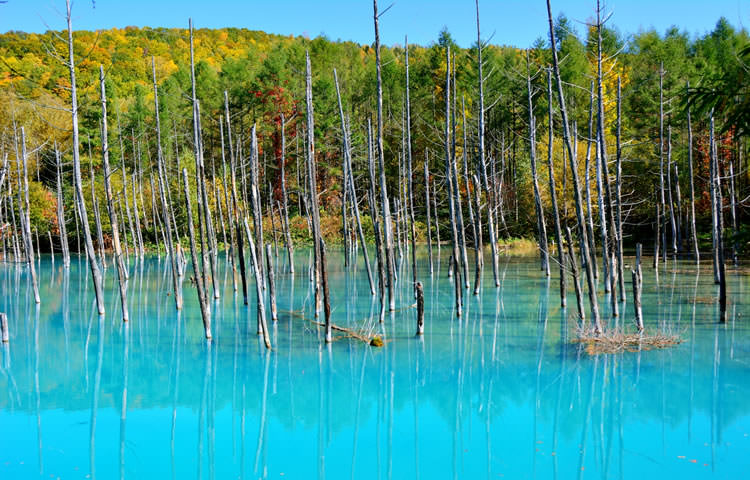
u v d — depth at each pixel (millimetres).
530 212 43406
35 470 8938
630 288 23953
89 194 44656
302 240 47031
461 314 19547
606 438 9891
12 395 12398
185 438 10227
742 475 8461
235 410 11539
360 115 56688
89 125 47750
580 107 39844
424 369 13750
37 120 46969
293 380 13227
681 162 40188
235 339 16828
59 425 10766
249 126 50000
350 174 21266
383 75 58469
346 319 19188
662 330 16203
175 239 47188
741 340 15383
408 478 8641
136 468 9031
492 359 14352
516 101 49156
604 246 21031
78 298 24688
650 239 43875
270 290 18469
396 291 25094
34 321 19688
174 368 14180
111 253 45812
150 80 66000
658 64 44688
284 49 66375
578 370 13352
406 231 35000
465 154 25281
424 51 74875
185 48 77688
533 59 50281
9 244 43000
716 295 21875
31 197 43625
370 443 9953
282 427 10758
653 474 8570
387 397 12133
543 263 29891
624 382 12500
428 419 11000
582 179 35438
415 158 50625
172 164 50000
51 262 40531
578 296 17016
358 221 23516
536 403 11578
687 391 11867
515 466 8984
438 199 48000
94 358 15062
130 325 18922
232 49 86750
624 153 35312
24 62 53375
